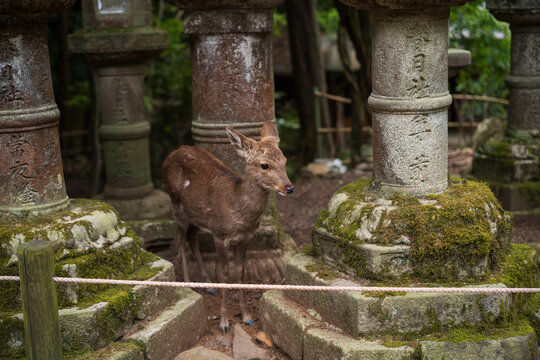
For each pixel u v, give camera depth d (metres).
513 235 6.27
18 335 3.85
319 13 11.96
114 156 7.39
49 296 3.41
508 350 3.80
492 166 6.84
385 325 3.89
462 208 4.08
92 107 9.67
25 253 3.33
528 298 4.43
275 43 13.75
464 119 11.38
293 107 13.70
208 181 4.92
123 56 6.99
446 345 3.76
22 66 4.11
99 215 4.34
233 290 5.53
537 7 6.20
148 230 6.46
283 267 5.69
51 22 12.00
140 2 7.11
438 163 4.30
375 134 4.41
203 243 5.96
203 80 5.67
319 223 4.59
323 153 10.16
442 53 4.20
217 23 5.46
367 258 4.05
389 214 4.07
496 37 9.28
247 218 4.62
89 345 3.86
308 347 4.11
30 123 4.15
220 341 4.68
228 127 4.52
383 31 4.18
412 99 4.18
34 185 4.22
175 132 12.12
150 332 4.13
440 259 4.00
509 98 6.91
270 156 4.36
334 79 13.38
